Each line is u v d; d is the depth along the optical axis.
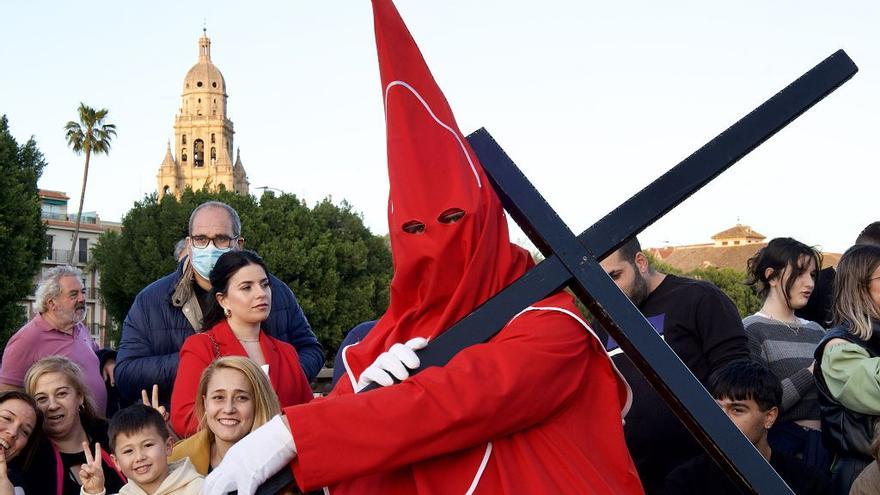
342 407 1.69
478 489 1.79
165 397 4.71
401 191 1.88
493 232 1.90
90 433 4.55
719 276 43.25
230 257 4.52
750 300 43.03
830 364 3.74
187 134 108.00
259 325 4.57
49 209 78.38
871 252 3.84
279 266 36.03
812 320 5.19
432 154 1.88
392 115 1.90
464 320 1.80
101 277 37.53
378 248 40.75
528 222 1.88
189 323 4.85
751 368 3.71
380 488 1.84
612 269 4.07
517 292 1.80
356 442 1.67
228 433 3.86
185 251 5.01
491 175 1.97
